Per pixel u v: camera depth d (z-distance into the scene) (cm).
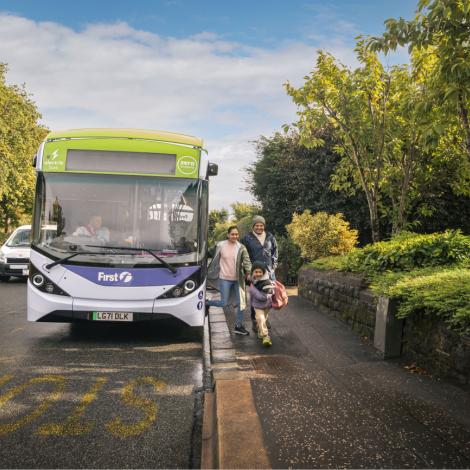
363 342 763
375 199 1228
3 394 531
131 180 812
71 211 798
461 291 564
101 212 800
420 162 1259
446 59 664
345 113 1183
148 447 400
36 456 380
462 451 368
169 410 489
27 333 867
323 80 1186
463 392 503
